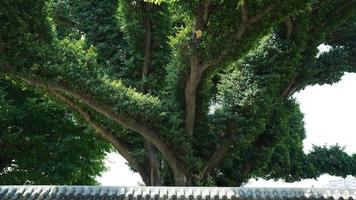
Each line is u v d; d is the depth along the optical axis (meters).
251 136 28.25
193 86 25.66
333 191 17.81
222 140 28.11
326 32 31.11
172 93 26.86
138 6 29.38
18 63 23.69
